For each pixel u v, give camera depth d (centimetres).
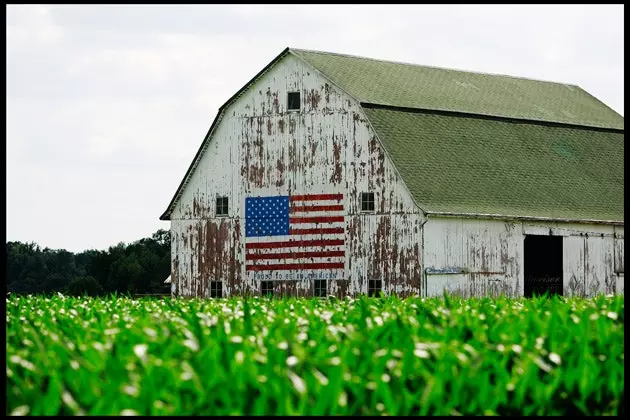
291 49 6800
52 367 1981
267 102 6850
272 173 6812
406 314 2862
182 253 7031
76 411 1759
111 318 3002
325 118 6694
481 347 2212
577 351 2209
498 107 7694
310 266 6669
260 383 1862
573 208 7125
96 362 1994
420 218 6362
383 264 6475
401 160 6562
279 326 2391
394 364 2003
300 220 6712
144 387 1784
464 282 6488
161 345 2109
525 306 3088
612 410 2069
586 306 3005
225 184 6931
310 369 1939
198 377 1855
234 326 2470
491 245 6625
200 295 6962
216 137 6969
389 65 7538
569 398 2066
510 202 6844
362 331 2344
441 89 7556
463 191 6669
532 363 2045
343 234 6600
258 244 6800
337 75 6912
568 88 8662
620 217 7306
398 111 6881
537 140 7594
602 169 7731
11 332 2550
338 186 6631
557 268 7025
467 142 7106
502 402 2006
